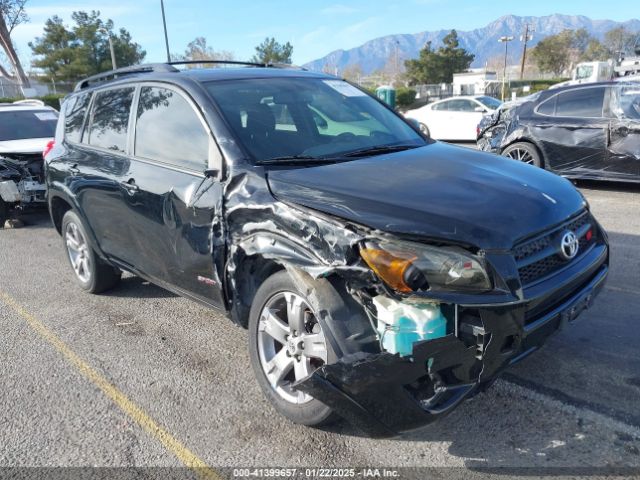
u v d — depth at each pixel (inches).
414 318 97.3
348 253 104.0
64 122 210.2
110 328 180.2
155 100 160.9
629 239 243.0
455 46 2741.1
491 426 119.7
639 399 126.0
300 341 117.2
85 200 184.2
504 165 141.1
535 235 109.8
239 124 140.6
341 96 173.9
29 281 232.1
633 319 165.0
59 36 1952.5
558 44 3068.4
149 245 159.3
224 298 136.4
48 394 141.9
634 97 320.2
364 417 100.8
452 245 100.3
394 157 142.9
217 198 132.1
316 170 129.8
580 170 340.2
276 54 2281.0
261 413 129.6
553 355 146.3
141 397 138.6
